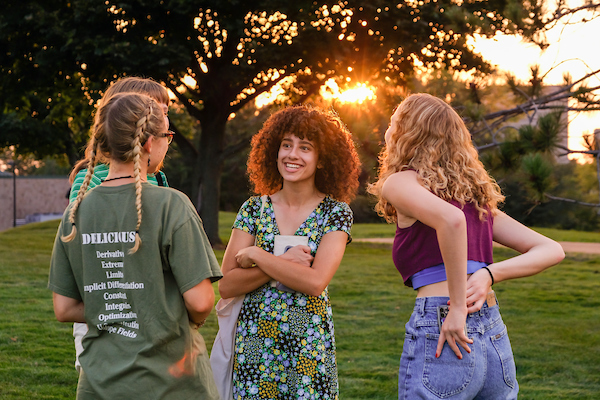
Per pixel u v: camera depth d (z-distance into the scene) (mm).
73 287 1921
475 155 2094
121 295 1830
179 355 1854
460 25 6180
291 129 2506
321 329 2416
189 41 14008
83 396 1818
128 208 1845
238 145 17250
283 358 2379
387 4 13406
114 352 1821
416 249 1987
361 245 18547
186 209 1896
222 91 16562
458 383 1854
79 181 2521
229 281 2416
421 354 1918
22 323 6520
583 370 5305
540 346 6195
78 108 20328
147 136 1901
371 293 9445
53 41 13711
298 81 16656
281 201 2572
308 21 13469
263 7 13523
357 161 2709
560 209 33094
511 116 6023
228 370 2436
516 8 5289
